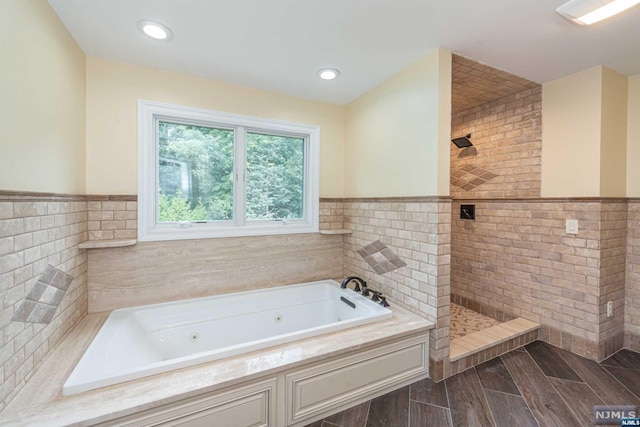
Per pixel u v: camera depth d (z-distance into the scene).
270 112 2.70
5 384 1.14
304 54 2.04
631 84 2.33
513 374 2.05
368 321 1.99
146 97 2.21
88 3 1.49
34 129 1.36
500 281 2.82
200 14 1.59
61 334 1.64
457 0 1.47
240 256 2.61
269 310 2.54
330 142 3.01
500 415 1.67
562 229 2.37
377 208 2.58
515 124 2.71
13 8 1.19
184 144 2.44
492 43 1.88
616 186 2.28
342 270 3.11
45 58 1.46
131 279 2.20
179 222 2.41
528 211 2.59
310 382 1.61
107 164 2.10
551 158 2.45
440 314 2.00
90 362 1.43
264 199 2.80
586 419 1.63
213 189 2.56
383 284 2.51
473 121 3.07
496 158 2.86
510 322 2.58
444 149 1.98
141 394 1.25
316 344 1.71
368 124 2.69
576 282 2.29
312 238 2.95
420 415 1.67
